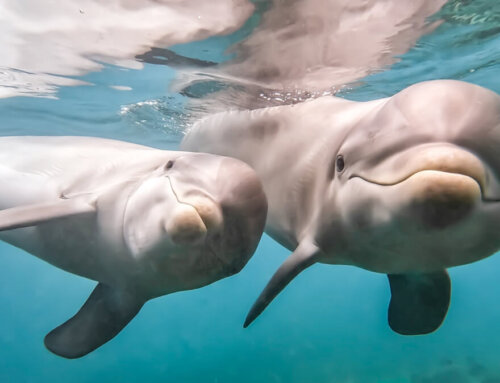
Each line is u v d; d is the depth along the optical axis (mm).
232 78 2475
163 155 1293
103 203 1188
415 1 1856
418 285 1326
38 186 1417
